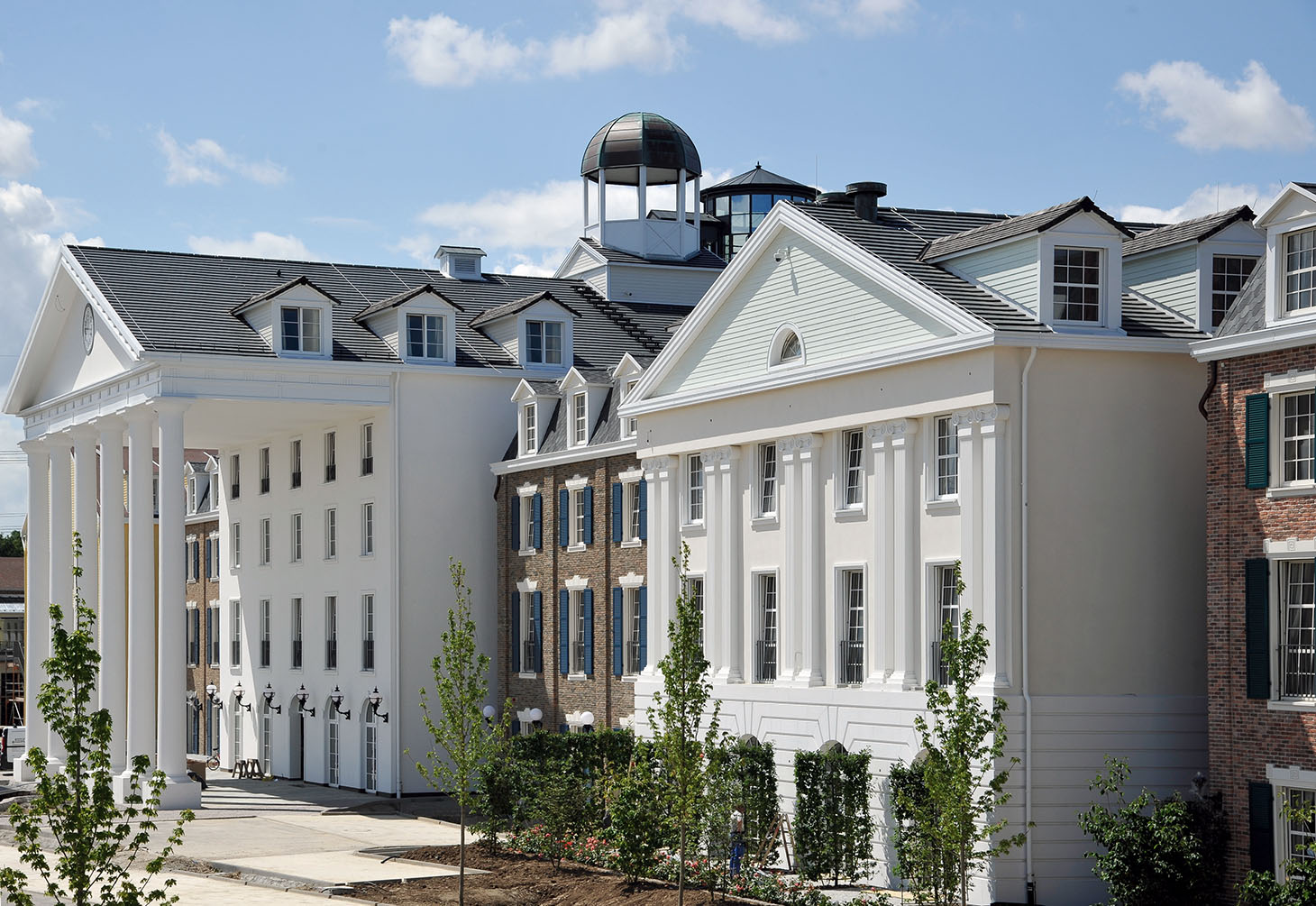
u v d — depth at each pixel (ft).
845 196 143.43
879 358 123.44
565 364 200.13
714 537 143.64
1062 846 112.47
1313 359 101.35
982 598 114.62
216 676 246.88
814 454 132.26
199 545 255.91
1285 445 104.06
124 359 186.29
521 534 187.83
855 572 129.29
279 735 217.56
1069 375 115.96
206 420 202.18
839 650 129.18
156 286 192.85
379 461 193.57
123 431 195.21
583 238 230.89
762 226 137.90
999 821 111.24
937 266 126.82
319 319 187.62
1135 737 115.03
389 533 190.49
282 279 203.62
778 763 133.80
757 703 136.46
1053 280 117.29
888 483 124.26
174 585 176.14
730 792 119.65
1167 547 117.60
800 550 133.59
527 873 122.93
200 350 179.93
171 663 175.52
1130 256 127.85
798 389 133.59
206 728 249.75
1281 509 103.19
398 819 166.71
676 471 150.10
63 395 204.13
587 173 231.09
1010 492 114.11
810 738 130.21
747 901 105.70
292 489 216.33
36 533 217.77
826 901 105.50
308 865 130.72
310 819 166.61
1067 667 114.32
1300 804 97.86
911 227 137.49
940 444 121.19
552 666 180.34
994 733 111.14
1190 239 121.90
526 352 197.67
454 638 118.93
